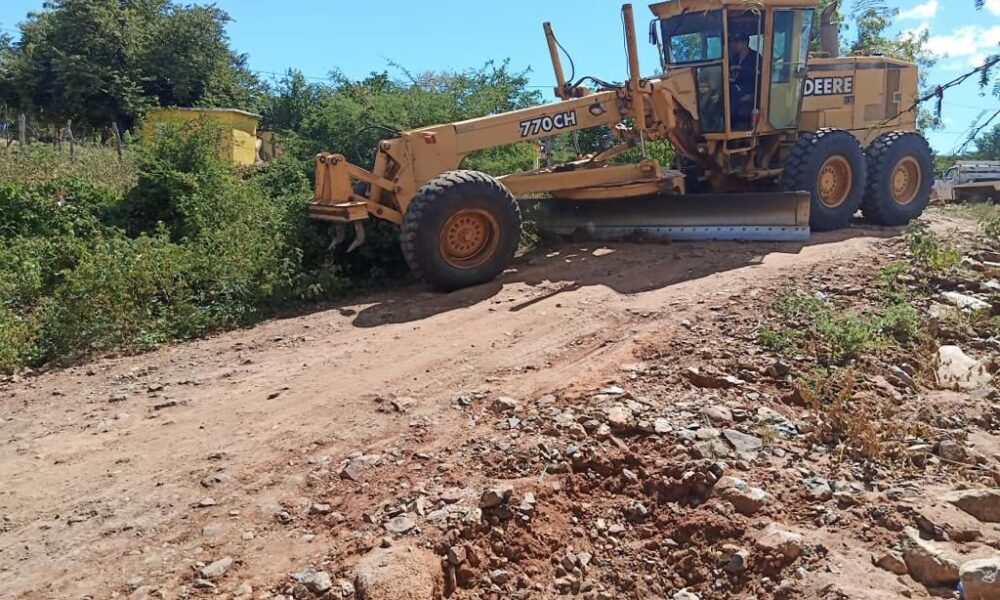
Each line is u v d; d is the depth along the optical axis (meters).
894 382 5.03
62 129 28.33
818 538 3.30
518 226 7.67
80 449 4.48
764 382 4.86
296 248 7.79
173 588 3.19
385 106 11.26
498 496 3.59
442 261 7.29
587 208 9.47
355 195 7.57
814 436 4.20
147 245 7.50
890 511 3.46
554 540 3.51
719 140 9.59
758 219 8.69
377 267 8.28
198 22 28.98
